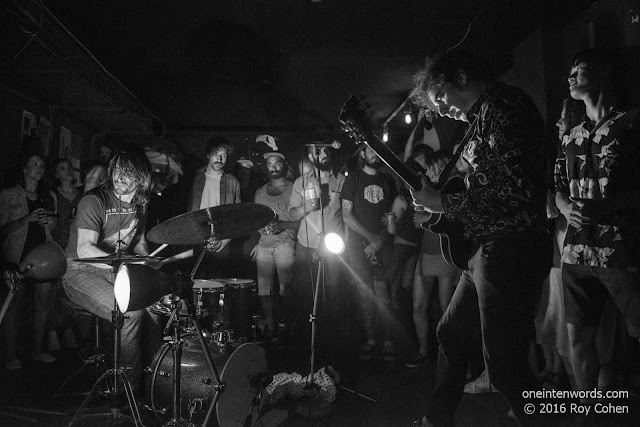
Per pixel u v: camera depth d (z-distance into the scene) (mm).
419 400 3404
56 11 4297
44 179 4480
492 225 1923
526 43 4660
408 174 2045
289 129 7656
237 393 2629
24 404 3268
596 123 2551
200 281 3367
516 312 1880
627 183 2408
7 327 4074
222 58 5332
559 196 2689
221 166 4516
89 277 3256
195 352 2791
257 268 5051
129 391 2727
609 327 2873
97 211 3281
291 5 4211
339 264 4746
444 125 5480
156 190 5191
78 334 5191
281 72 5723
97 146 6820
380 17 4398
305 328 4824
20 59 4223
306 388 3217
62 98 5336
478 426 2885
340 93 6371
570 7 4105
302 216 4789
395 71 5664
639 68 3500
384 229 4742
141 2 4152
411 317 5062
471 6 4160
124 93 5781
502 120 1918
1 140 4680
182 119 7340
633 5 3545
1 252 4086
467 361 2285
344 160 7539
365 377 3980
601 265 2461
